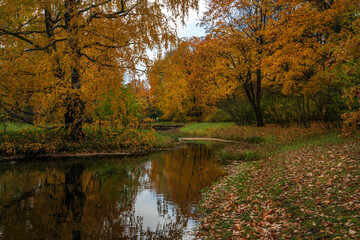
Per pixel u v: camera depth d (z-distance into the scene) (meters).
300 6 13.71
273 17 20.19
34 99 12.95
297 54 13.53
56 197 7.56
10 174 10.35
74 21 9.81
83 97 11.63
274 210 5.34
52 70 11.49
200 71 25.89
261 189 7.00
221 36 23.50
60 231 5.28
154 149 18.03
